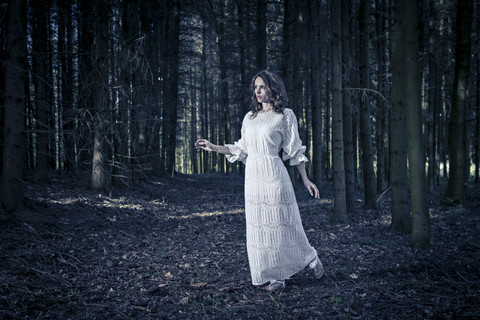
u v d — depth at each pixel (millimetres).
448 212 6711
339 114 6066
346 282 3029
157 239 4938
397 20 5074
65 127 6840
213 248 4516
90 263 3602
